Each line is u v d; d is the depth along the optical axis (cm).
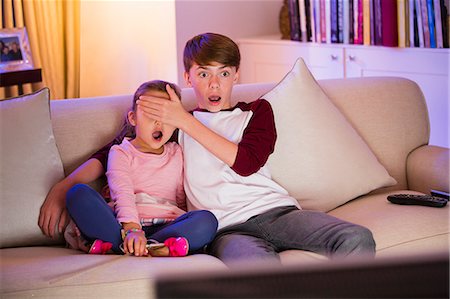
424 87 357
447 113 351
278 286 49
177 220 192
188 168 208
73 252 194
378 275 49
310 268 50
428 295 49
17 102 210
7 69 308
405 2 354
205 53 210
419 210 209
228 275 49
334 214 218
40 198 203
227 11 424
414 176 246
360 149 233
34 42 332
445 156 241
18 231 202
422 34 354
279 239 195
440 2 345
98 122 225
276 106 227
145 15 355
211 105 215
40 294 156
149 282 159
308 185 223
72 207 187
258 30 447
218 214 201
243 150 203
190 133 202
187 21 401
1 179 202
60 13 342
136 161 206
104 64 351
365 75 377
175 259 175
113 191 200
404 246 193
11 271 166
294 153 223
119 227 189
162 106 202
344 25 380
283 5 418
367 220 204
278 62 411
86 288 157
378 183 232
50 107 225
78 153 220
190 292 48
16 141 205
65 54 347
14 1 324
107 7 346
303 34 397
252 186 206
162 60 364
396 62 364
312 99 231
